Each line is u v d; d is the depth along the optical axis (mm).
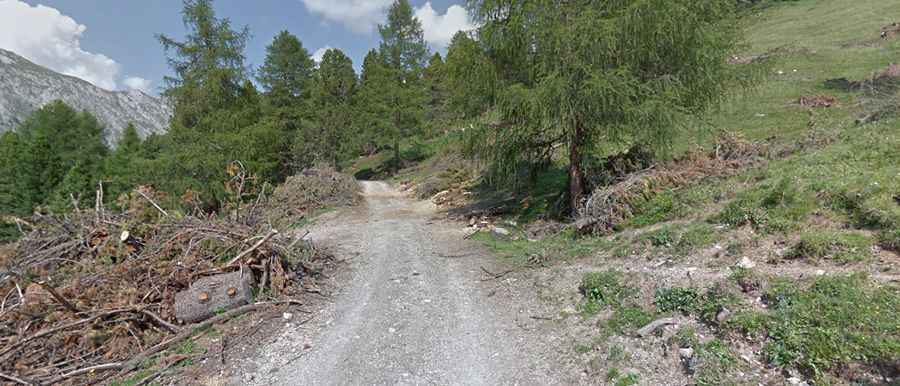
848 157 7336
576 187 10336
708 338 4062
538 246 8742
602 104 8570
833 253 4711
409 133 31438
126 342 5195
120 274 6016
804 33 25188
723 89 9164
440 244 10148
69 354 4984
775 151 9375
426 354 4684
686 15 8109
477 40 10336
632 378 3807
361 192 22234
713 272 5176
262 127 19031
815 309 3762
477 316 5676
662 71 9078
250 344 5137
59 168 29641
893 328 3258
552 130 10359
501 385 4016
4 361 4723
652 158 10227
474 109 11117
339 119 33344
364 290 6953
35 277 6168
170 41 17359
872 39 20031
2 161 29031
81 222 7562
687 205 7711
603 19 8438
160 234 7211
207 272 6410
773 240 5520
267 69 34594
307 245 8461
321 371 4430
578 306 5523
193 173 17172
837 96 14594
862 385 2965
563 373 4125
